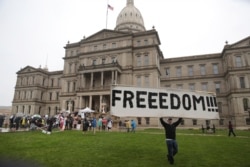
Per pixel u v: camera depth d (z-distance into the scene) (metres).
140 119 49.41
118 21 94.31
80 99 54.91
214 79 61.69
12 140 17.28
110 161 10.23
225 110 58.25
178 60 66.56
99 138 19.11
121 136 21.00
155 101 8.59
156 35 59.06
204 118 8.92
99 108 54.34
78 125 33.03
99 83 58.97
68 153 12.15
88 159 10.66
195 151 12.97
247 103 51.19
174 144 9.84
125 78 55.75
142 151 12.77
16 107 82.69
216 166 9.42
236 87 53.12
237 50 55.12
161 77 67.12
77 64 65.88
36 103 80.50
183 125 56.28
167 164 9.68
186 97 8.94
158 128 45.38
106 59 59.41
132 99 8.45
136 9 95.75
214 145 15.60
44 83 85.69
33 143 15.84
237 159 10.79
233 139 20.03
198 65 64.50
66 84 65.81
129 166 9.31
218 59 62.62
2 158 9.38
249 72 52.59
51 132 25.14
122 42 59.47
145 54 56.56
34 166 8.96
